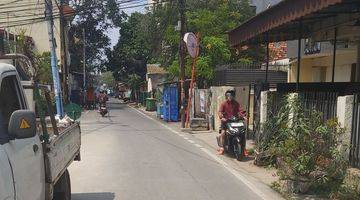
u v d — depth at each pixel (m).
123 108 46.28
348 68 19.27
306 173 8.25
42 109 5.77
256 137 12.80
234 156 13.10
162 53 34.28
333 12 10.27
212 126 20.94
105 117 30.73
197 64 26.02
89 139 17.08
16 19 36.91
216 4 30.77
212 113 21.33
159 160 12.19
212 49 26.31
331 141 8.39
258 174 10.52
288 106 10.22
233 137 12.55
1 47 25.20
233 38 14.18
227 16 28.66
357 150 9.60
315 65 22.81
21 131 4.00
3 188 3.60
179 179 9.75
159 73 49.47
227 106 13.31
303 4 8.38
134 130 20.94
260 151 11.48
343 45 16.88
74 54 50.91
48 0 22.56
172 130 21.09
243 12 31.73
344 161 8.40
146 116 32.50
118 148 14.50
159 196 8.21
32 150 4.68
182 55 23.42
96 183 9.25
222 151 13.48
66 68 31.23
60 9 30.81
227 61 27.81
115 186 9.00
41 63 25.50
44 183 5.20
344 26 12.66
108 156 12.79
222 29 27.72
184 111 21.86
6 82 4.68
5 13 36.16
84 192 8.49
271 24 10.38
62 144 6.27
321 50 18.80
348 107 9.66
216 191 8.68
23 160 4.29
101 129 21.39
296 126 8.51
